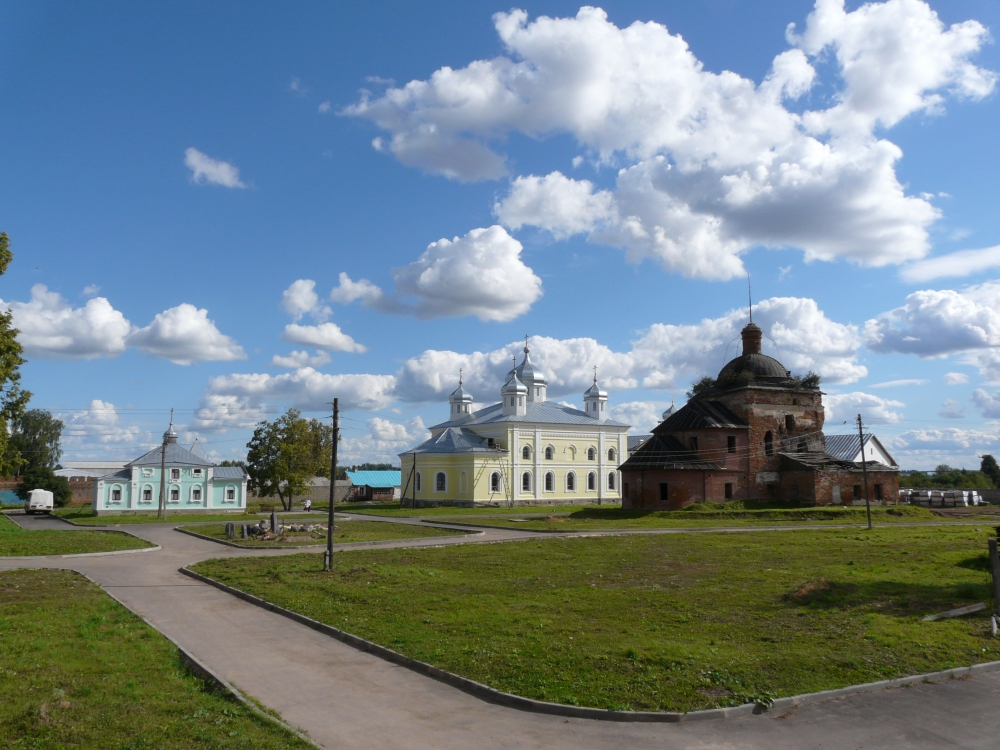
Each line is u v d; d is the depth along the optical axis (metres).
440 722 11.40
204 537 43.22
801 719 11.44
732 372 75.31
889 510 60.91
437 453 85.50
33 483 95.81
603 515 63.41
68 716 11.02
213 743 10.10
